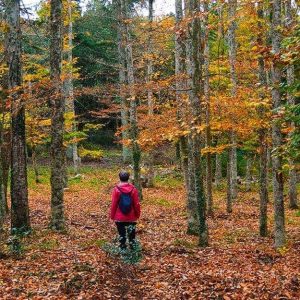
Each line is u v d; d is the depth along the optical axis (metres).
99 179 28.58
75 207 18.08
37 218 14.70
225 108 12.82
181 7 13.26
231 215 17.50
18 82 10.52
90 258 8.92
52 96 10.34
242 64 14.28
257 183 29.41
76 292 6.82
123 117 28.64
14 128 10.90
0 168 9.39
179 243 11.02
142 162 32.84
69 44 23.80
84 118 36.25
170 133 11.80
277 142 9.84
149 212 17.56
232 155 23.09
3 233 10.72
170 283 7.42
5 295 6.62
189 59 12.77
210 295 6.82
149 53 17.89
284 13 12.80
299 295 6.86
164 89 12.86
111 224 13.97
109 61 36.12
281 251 9.89
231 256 9.80
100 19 32.44
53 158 11.89
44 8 13.51
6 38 10.51
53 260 8.71
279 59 8.27
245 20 12.52
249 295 6.80
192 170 12.88
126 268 7.78
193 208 12.83
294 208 20.84
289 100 11.45
